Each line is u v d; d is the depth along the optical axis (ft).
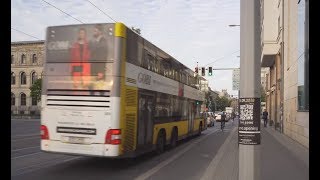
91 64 35.83
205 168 40.70
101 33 35.88
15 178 32.60
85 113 35.65
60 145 36.29
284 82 97.35
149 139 44.27
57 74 36.76
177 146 64.95
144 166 41.60
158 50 48.06
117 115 35.14
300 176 34.73
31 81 279.49
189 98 70.64
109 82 35.29
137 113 39.73
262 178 33.55
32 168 37.91
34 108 277.64
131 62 37.99
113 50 35.47
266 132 107.86
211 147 63.98
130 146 37.60
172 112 56.24
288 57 86.43
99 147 35.17
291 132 81.00
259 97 21.35
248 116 21.27
